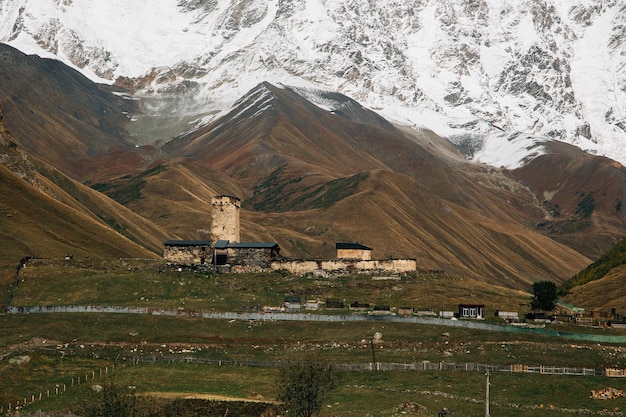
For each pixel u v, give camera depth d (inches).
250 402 7795.3
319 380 7613.2
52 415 7367.1
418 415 7578.7
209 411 7500.0
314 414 7564.0
